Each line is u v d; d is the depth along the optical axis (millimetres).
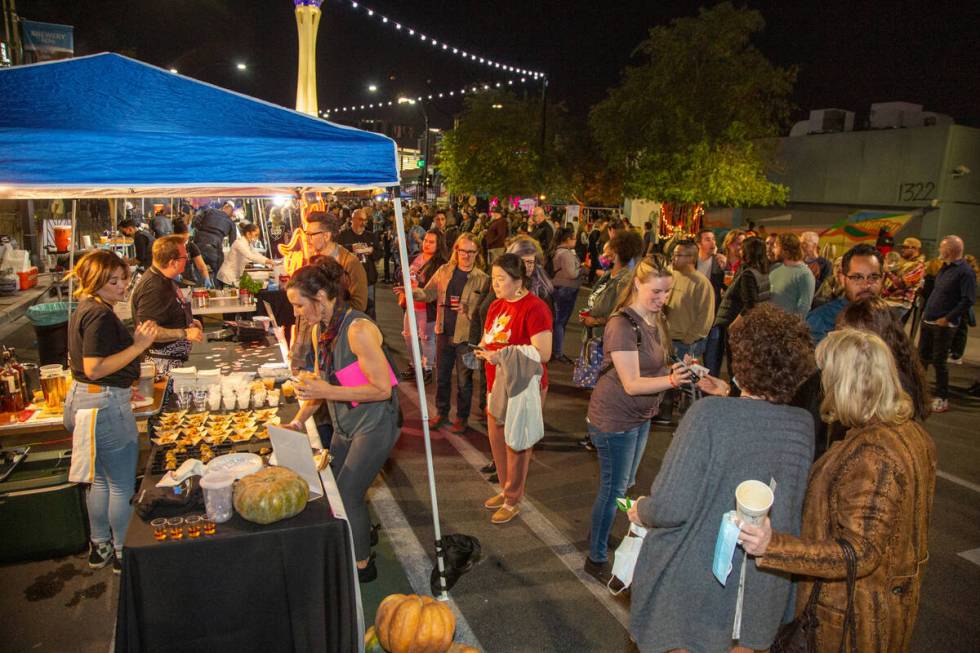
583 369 4137
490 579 3777
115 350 3406
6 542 3760
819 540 1806
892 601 1882
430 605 2842
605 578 3732
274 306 7289
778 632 2066
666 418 6430
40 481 3840
